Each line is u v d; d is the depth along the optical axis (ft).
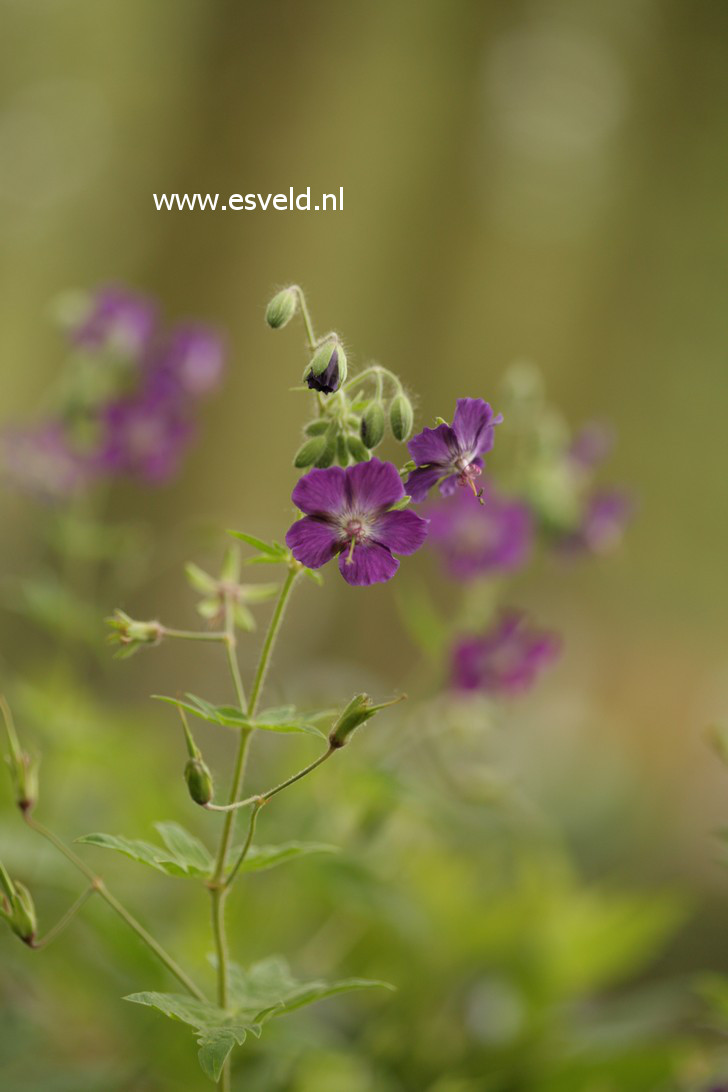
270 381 8.57
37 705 3.08
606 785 5.64
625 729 8.10
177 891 3.20
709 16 11.60
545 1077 2.93
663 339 12.98
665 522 13.74
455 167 10.69
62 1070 2.89
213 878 2.52
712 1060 2.86
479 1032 3.02
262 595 2.68
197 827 3.11
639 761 7.18
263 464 8.79
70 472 3.28
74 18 10.94
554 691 8.48
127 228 9.99
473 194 11.00
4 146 11.33
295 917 3.23
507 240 11.82
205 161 8.44
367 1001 3.07
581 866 5.20
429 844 3.37
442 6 10.23
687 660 10.69
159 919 3.08
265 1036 2.75
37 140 11.32
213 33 8.50
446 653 3.07
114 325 3.14
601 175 12.41
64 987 2.98
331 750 2.48
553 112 11.83
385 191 10.39
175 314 8.24
